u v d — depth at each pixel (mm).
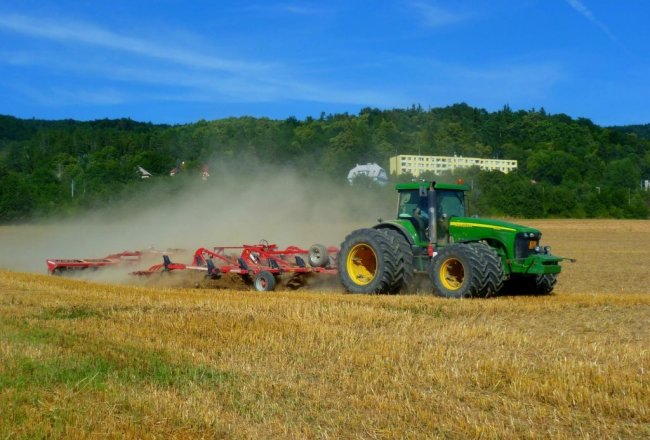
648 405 5355
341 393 5781
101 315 9633
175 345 7512
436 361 6734
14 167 66812
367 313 9516
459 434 4844
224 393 5742
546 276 12797
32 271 20750
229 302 10758
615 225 51562
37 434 4707
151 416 5125
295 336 8016
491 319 9531
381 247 12562
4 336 7875
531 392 5734
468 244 12086
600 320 9484
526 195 58438
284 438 4770
